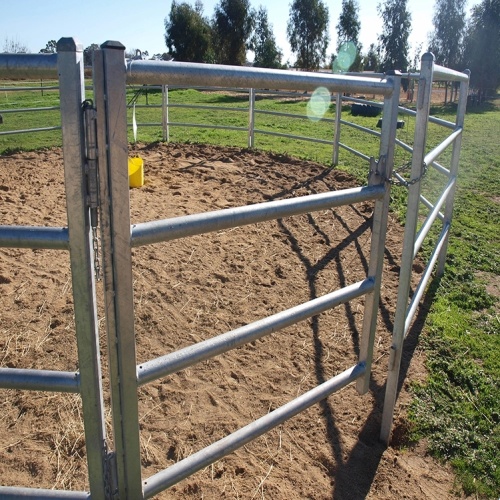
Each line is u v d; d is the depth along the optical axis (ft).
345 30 140.56
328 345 11.19
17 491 5.06
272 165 27.91
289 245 16.72
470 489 7.77
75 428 8.32
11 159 26.78
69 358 10.12
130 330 4.81
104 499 5.20
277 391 9.63
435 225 19.66
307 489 7.53
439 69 8.48
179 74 4.59
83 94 4.18
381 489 7.67
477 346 11.68
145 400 9.11
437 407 9.53
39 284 12.93
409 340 11.64
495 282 15.40
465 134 48.03
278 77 5.41
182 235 4.95
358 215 20.13
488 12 100.42
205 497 7.23
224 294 13.16
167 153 29.58
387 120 6.82
